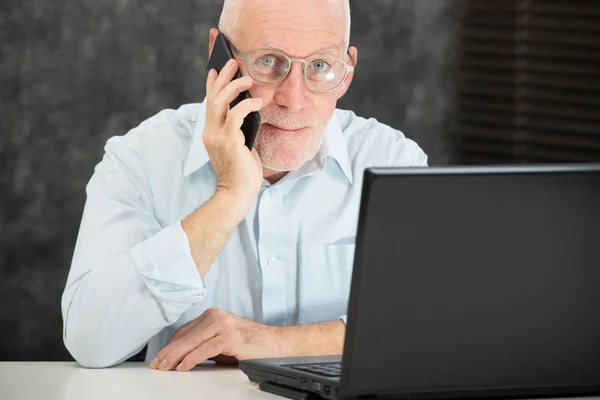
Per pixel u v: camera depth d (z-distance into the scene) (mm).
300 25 2012
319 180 2307
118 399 1548
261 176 1984
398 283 1329
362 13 4828
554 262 1391
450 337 1372
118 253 2076
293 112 2047
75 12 4258
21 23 4234
